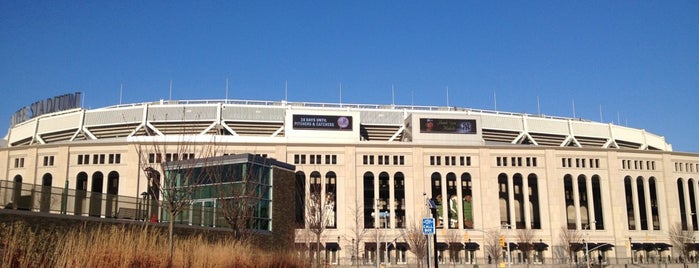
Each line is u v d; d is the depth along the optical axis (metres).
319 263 44.34
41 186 35.41
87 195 38.75
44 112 140.12
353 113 119.25
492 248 108.06
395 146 116.50
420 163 116.31
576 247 114.31
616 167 121.62
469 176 120.25
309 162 113.69
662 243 120.12
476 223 114.81
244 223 45.06
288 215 64.94
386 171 115.56
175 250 27.61
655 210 127.75
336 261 109.31
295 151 113.56
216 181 51.06
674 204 123.44
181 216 46.91
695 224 127.44
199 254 28.03
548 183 118.19
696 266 98.38
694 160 128.38
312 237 89.50
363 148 115.81
